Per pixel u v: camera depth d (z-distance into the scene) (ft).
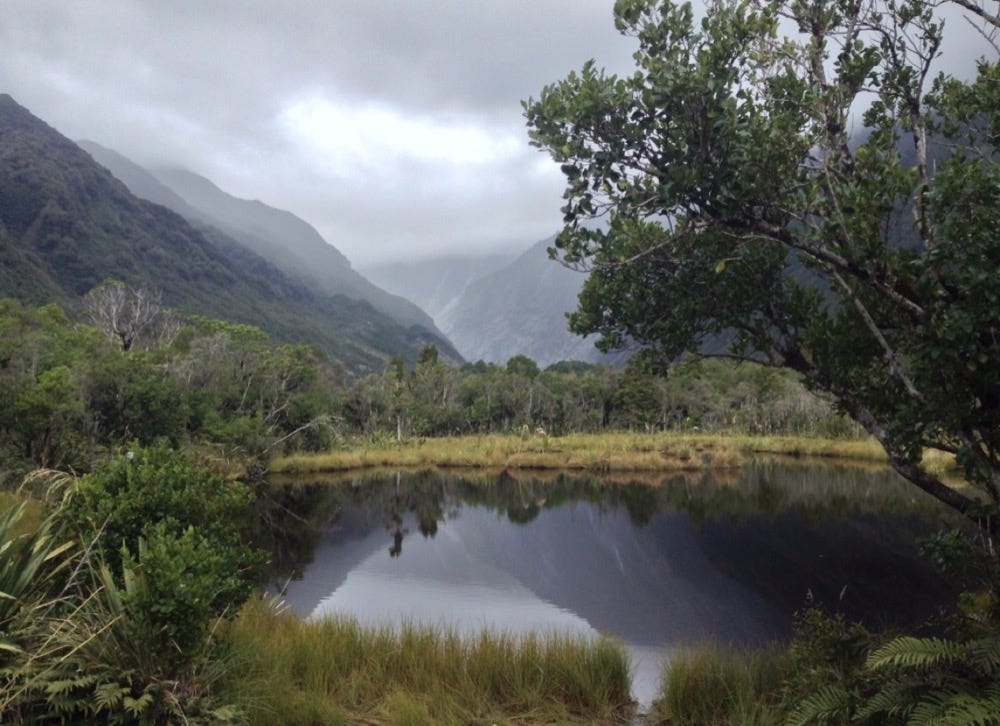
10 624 12.65
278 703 14.99
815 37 16.01
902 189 12.69
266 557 16.71
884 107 17.20
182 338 130.11
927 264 11.98
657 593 39.37
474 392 177.37
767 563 45.91
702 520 62.59
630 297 17.98
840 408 17.11
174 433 72.08
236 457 89.10
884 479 92.17
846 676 14.79
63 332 92.84
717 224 13.75
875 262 13.08
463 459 114.83
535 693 18.48
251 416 103.71
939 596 36.96
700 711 18.04
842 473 100.07
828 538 52.90
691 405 166.81
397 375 174.19
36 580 14.14
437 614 35.35
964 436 12.82
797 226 15.94
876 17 16.31
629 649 29.04
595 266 15.08
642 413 163.53
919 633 24.95
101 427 67.26
